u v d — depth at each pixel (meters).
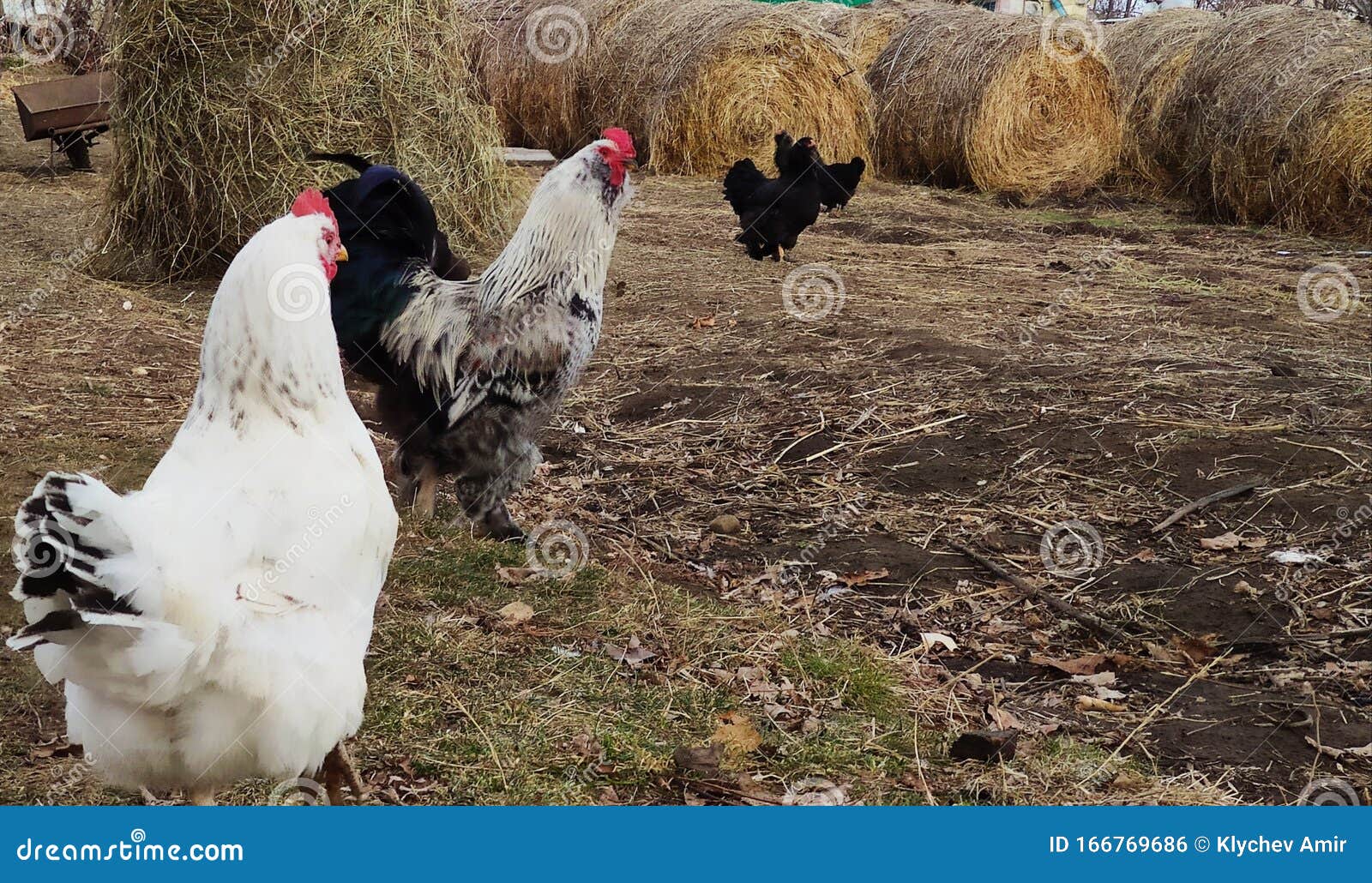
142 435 5.61
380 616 4.02
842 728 3.53
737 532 5.04
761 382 6.84
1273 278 9.73
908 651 4.07
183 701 2.29
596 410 6.55
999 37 14.38
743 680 3.77
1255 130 12.23
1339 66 11.83
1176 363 7.00
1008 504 5.21
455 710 3.51
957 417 6.16
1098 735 3.54
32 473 5.00
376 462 2.78
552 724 3.46
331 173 8.56
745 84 14.54
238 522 2.37
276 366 2.56
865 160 15.52
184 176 8.51
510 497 5.36
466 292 4.61
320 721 2.46
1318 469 5.34
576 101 15.92
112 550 2.01
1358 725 3.55
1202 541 4.77
